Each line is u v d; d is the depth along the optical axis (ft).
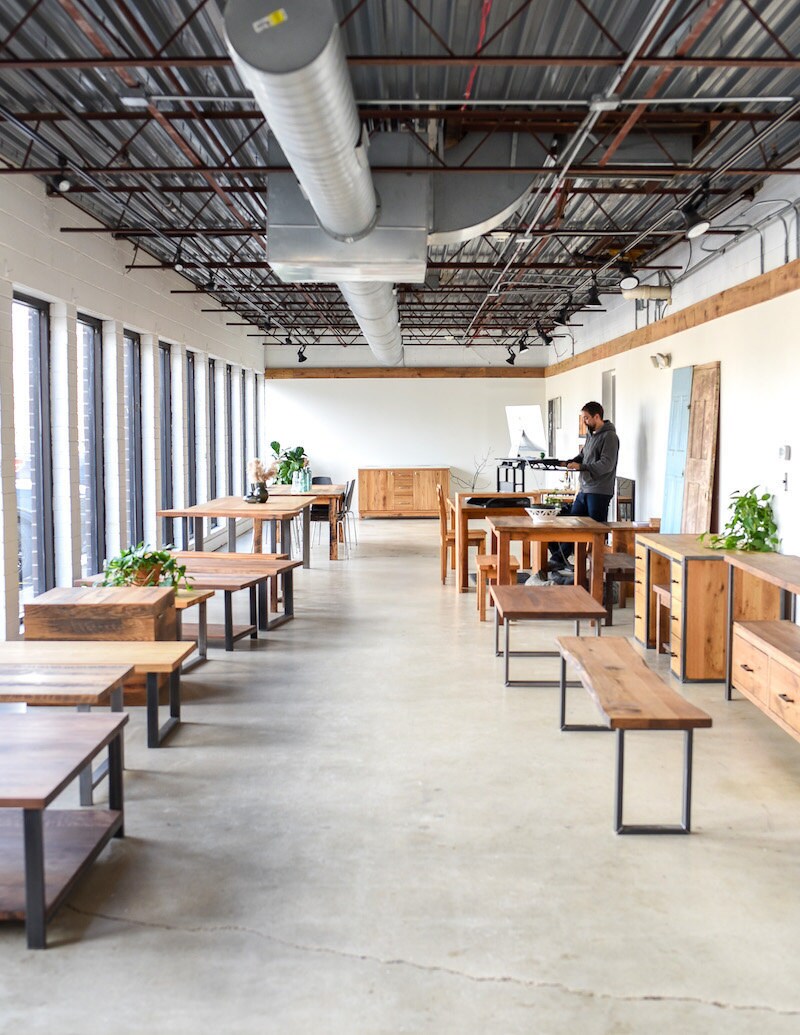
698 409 28.19
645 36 11.62
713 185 23.99
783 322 22.25
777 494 22.71
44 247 21.66
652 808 11.85
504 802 12.09
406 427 57.82
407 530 50.67
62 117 16.38
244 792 12.44
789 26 13.87
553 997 7.79
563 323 42.34
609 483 28.25
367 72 15.48
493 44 14.25
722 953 8.50
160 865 10.24
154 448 31.86
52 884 9.06
